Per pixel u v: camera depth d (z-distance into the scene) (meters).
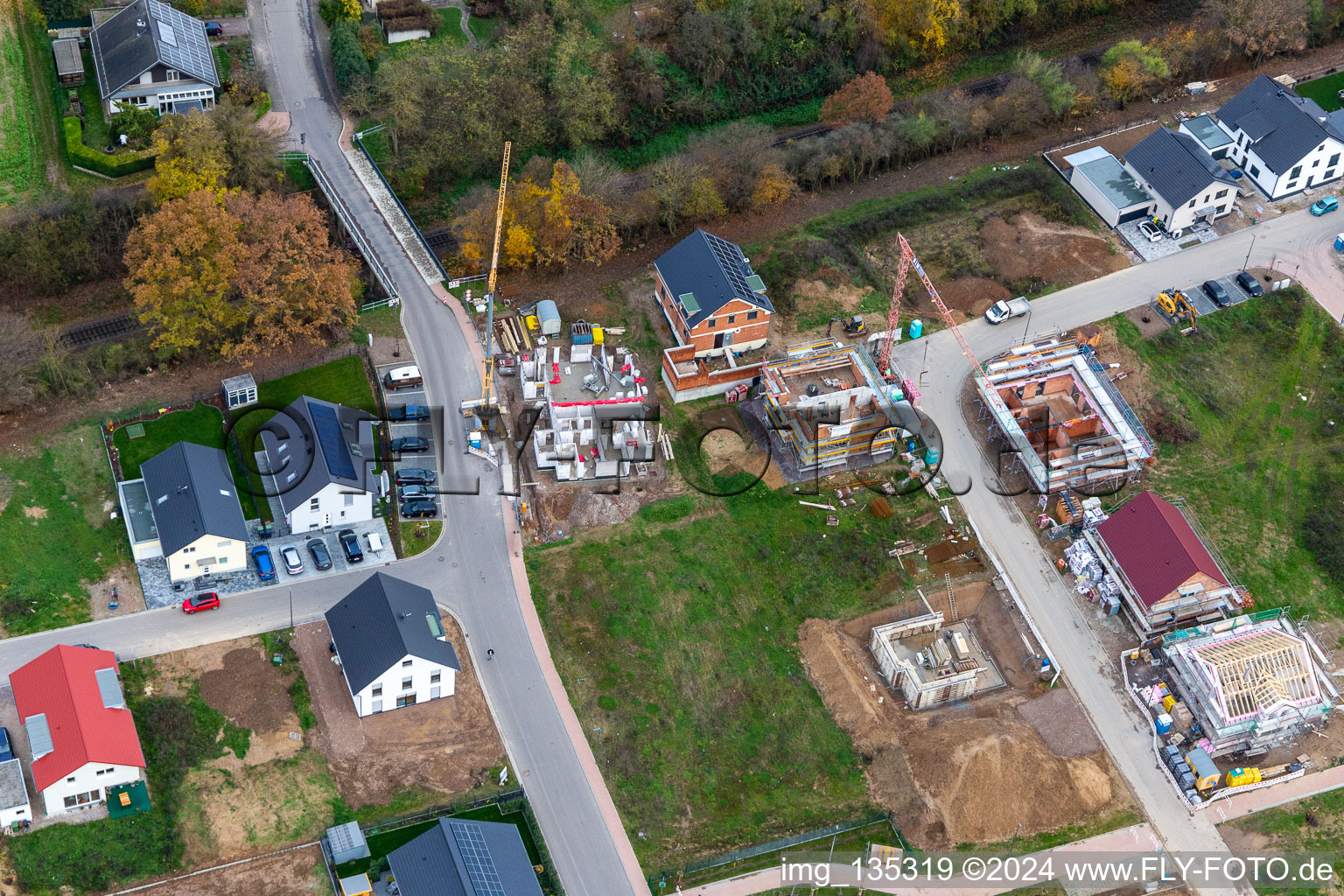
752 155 165.00
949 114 174.00
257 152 157.38
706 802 116.38
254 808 111.94
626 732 119.62
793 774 118.94
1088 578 133.38
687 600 129.38
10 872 105.81
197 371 143.00
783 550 134.12
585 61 175.88
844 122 173.25
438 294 154.88
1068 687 126.25
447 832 104.44
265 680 119.50
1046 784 118.06
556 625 126.44
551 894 109.25
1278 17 183.62
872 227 166.50
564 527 134.38
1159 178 166.50
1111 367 151.38
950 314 155.00
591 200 155.38
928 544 136.12
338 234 160.62
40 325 146.88
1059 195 170.88
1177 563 127.56
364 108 168.50
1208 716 122.44
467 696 121.00
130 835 108.69
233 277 136.88
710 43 179.12
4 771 108.62
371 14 185.12
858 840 115.31
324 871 108.69
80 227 149.25
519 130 170.00
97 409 138.00
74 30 173.00
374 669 115.25
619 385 148.00
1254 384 151.00
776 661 126.25
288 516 129.25
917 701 124.88
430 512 133.62
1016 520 138.62
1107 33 195.25
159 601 124.19
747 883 111.88
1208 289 159.12
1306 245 165.50
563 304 155.50
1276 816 118.00
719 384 147.12
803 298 158.38
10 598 121.81
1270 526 138.12
